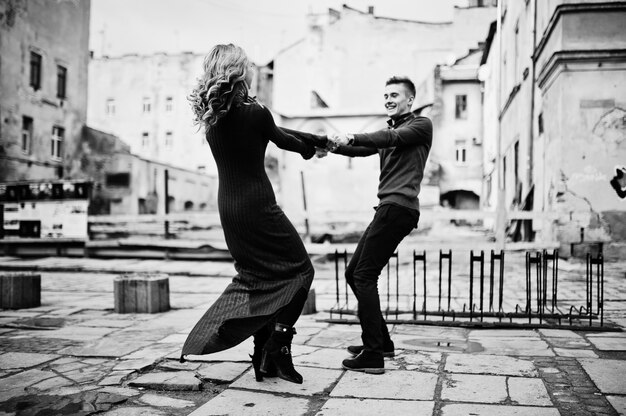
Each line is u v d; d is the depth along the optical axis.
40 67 20.53
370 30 31.33
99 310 5.61
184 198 29.38
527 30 13.52
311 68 32.06
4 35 18.64
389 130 3.20
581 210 10.15
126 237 14.31
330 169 30.11
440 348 3.79
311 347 3.83
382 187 3.36
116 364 3.40
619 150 10.14
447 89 27.83
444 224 21.72
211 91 2.56
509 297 6.41
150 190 25.62
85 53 23.08
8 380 3.09
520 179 14.16
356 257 3.43
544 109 11.48
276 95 32.41
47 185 12.84
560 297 6.40
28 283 5.77
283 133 2.83
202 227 17.00
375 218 3.30
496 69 19.88
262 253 2.72
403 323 4.67
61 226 12.70
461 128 27.59
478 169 27.41
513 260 10.78
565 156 10.28
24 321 4.95
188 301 6.30
